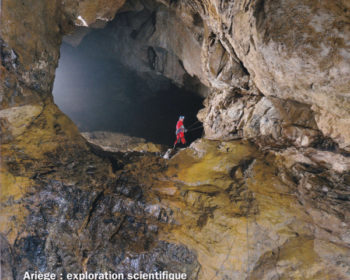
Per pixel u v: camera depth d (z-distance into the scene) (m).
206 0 7.95
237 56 8.22
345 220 5.80
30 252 5.55
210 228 5.93
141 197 6.44
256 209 6.22
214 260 5.52
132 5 14.64
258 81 7.49
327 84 5.48
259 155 7.64
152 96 19.84
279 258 5.46
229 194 6.67
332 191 6.33
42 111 7.61
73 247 5.77
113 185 6.70
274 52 5.77
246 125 8.38
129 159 7.90
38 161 6.60
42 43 7.67
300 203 6.29
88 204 6.26
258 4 5.59
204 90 15.02
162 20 13.62
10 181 6.00
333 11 4.64
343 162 6.53
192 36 11.80
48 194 6.11
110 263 5.57
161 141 17.00
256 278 5.32
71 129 7.88
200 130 17.28
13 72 6.88
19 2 6.80
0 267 5.39
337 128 6.20
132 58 18.44
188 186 6.99
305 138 6.92
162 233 5.91
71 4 8.84
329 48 5.00
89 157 7.34
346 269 5.15
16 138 6.78
